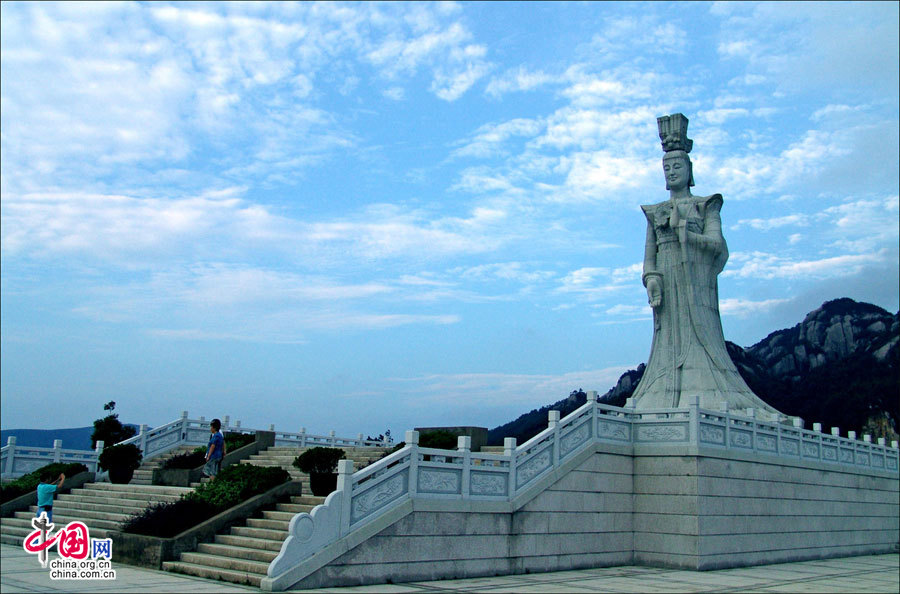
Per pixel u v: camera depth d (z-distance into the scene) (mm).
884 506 32344
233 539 18016
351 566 15883
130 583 15078
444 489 18094
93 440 42625
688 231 31953
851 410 71312
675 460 22453
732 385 30984
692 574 20531
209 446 23797
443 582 17000
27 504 26516
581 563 21031
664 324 32250
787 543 25531
